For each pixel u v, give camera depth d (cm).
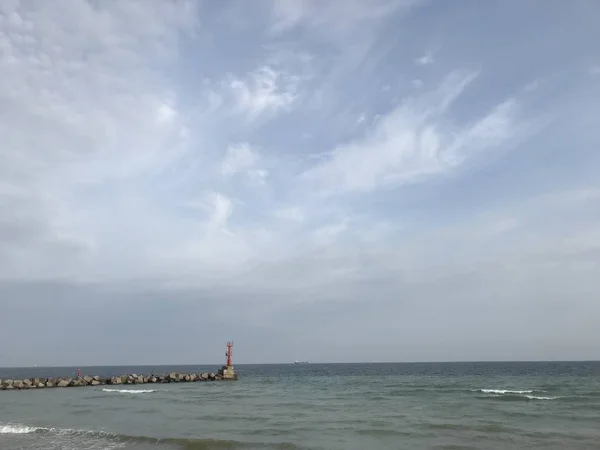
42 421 2847
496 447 1992
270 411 3194
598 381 6794
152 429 2480
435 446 2016
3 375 15312
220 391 5241
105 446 2094
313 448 1978
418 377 8588
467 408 3303
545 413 3003
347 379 8019
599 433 2297
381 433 2305
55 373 17438
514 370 12175
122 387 6156
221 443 2080
